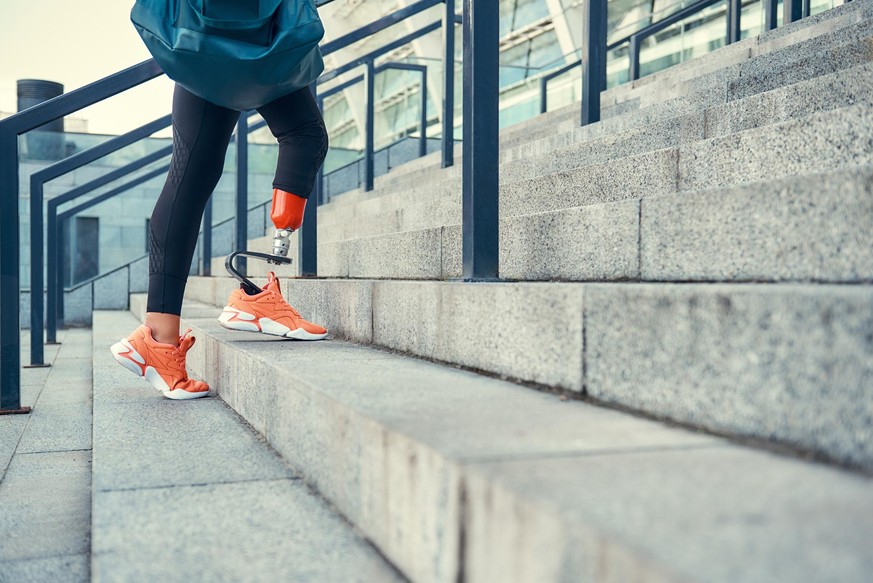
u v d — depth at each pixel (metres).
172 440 2.01
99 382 3.04
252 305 2.70
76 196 6.78
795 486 0.85
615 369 1.35
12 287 3.03
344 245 3.81
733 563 0.63
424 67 8.48
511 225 2.32
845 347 0.92
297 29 2.02
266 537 1.30
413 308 2.19
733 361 1.09
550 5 13.88
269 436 1.97
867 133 1.66
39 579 1.36
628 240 1.80
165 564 1.18
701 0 6.77
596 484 0.86
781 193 1.35
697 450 1.03
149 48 2.02
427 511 1.05
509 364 1.70
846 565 0.62
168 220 2.42
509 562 0.85
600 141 3.41
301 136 2.53
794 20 5.21
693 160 2.21
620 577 0.67
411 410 1.33
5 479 2.09
